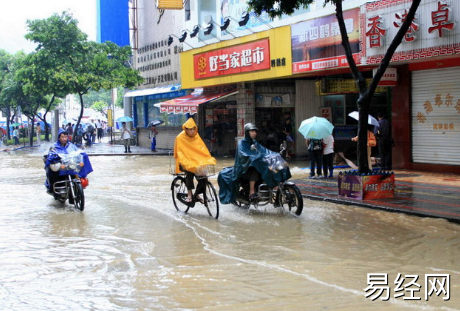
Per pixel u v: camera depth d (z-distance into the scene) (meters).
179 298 5.02
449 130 14.42
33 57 30.80
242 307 4.73
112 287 5.41
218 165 19.89
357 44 15.29
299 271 5.82
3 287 5.50
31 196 12.50
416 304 4.73
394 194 10.80
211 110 26.08
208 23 22.44
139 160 24.23
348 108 21.83
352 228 8.14
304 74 17.94
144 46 32.78
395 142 15.83
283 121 23.42
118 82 30.72
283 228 8.24
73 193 10.29
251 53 19.89
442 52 12.66
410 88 15.31
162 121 31.52
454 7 12.32
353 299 4.88
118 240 7.65
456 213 8.84
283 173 9.16
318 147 14.36
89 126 38.03
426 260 6.25
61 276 5.86
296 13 17.62
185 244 7.32
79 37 31.14
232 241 7.44
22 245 7.41
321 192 11.71
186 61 24.39
